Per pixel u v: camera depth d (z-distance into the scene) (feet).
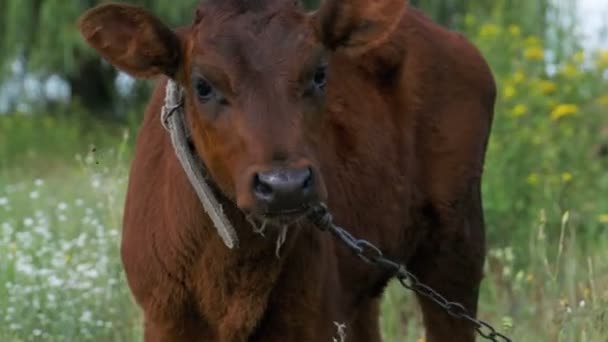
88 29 24.40
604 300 31.83
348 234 25.49
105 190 38.09
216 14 23.77
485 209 44.70
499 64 55.62
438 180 31.07
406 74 30.48
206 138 23.80
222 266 25.08
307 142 23.20
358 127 28.91
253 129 22.68
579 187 47.88
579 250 42.16
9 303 34.37
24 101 90.58
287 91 23.02
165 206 25.57
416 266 32.09
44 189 50.08
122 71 24.75
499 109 49.88
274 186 22.07
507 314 37.22
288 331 25.79
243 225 24.70
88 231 40.16
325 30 24.30
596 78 57.77
